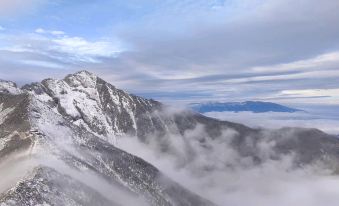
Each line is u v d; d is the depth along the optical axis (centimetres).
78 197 10106
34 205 8581
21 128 13938
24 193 8744
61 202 9294
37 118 15225
